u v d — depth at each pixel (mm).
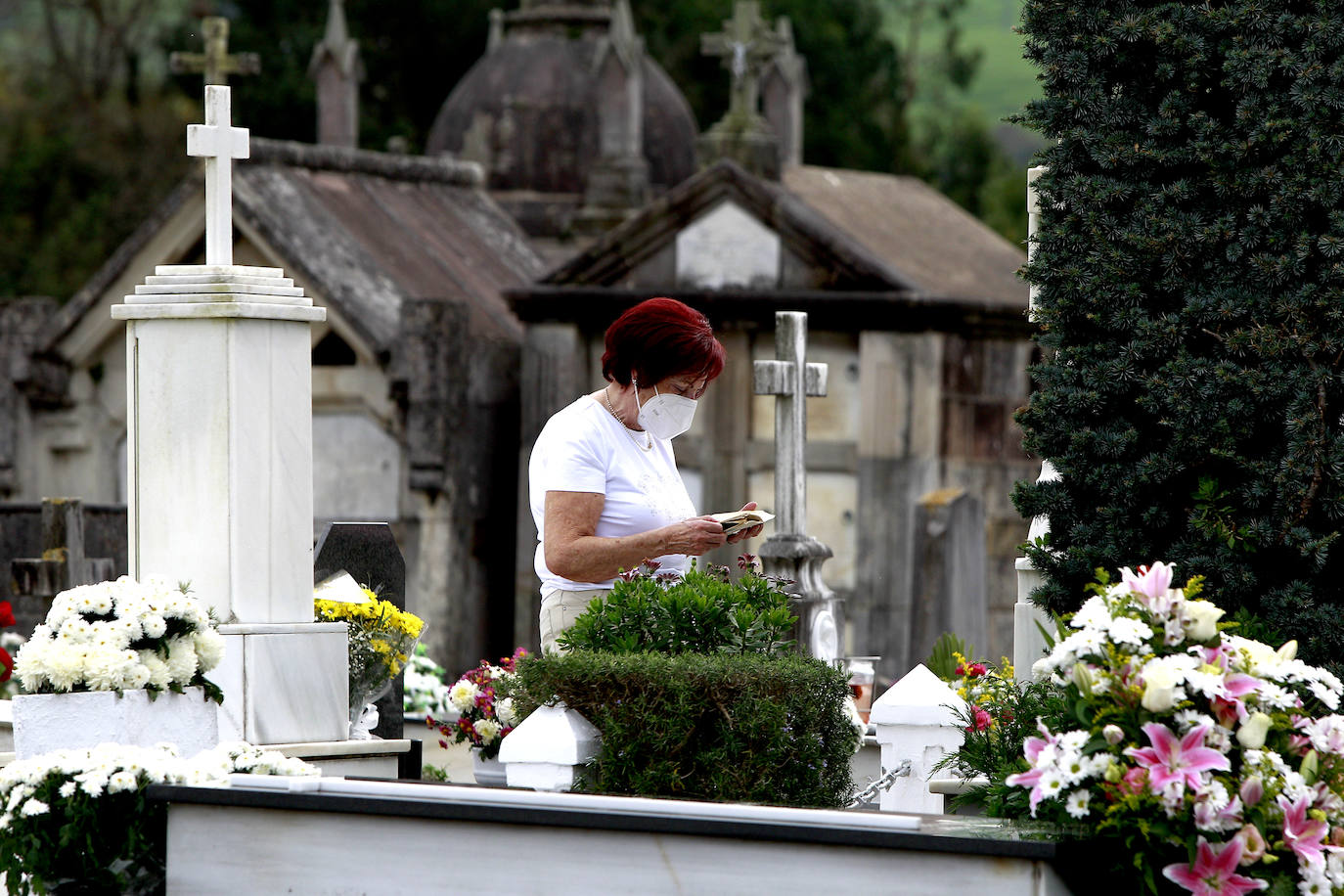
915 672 11469
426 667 19312
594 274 29219
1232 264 9703
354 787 8430
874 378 28031
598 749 9086
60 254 61281
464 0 66625
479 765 11539
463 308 29562
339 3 39531
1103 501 10078
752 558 10094
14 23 72438
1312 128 9406
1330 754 8289
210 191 11250
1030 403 10117
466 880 8172
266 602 11031
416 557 29453
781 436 15102
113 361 31516
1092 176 10039
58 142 64500
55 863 8922
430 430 29094
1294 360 9461
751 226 28547
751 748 8812
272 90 65188
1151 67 10078
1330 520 9469
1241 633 9328
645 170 37875
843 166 70688
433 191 35781
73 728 9695
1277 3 9641
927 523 24047
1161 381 9680
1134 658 8133
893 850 7609
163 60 69188
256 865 8539
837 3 73938
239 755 9305
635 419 9797
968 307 28219
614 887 7961
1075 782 7840
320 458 30281
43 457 31828
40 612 23562
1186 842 7742
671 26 68625
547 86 40625
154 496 11070
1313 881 7852
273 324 11109
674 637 9398
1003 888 7484
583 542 9469
